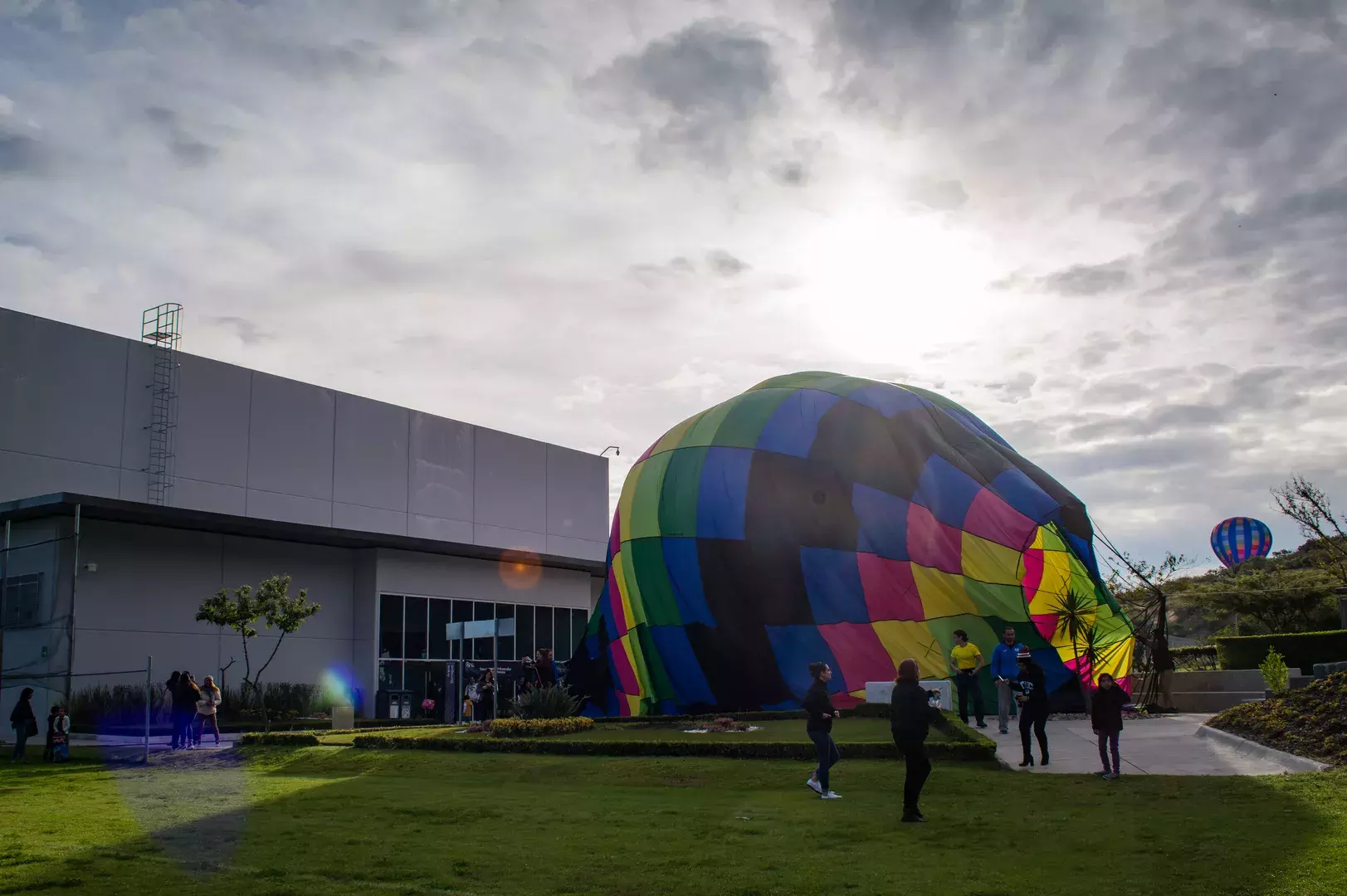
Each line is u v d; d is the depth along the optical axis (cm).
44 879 963
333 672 3819
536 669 2859
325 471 4116
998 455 2880
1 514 3012
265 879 967
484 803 1481
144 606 3272
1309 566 5128
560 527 5284
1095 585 2645
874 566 2741
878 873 942
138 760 2219
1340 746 1445
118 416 3459
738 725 2325
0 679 2547
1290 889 823
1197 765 1531
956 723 1898
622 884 929
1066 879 898
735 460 2995
